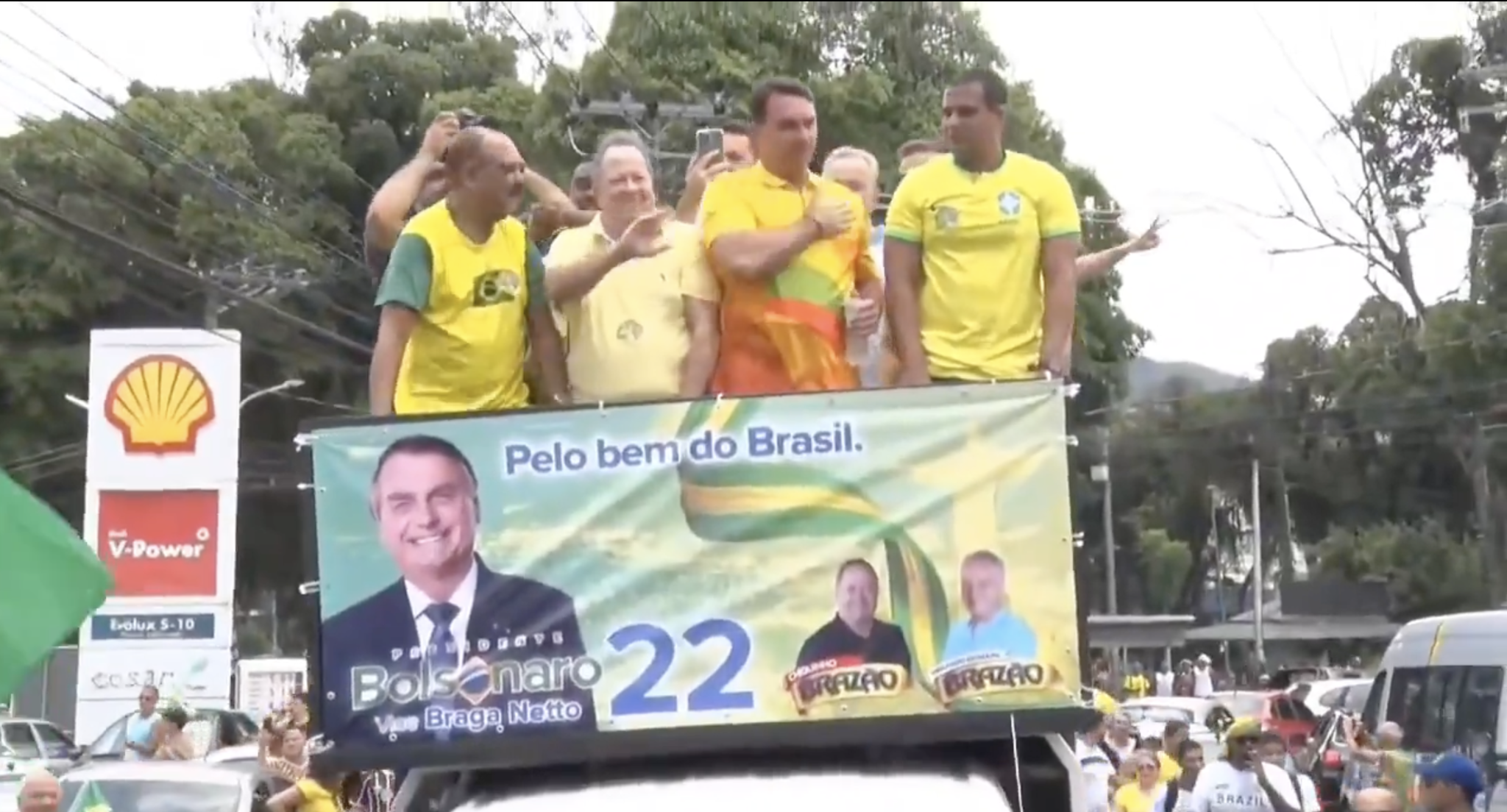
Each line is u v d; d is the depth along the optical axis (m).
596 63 35.16
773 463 5.65
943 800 5.30
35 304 31.75
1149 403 49.81
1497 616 14.70
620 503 5.65
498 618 5.63
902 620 5.60
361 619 5.63
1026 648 5.59
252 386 37.84
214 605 26.36
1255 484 49.59
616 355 6.48
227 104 36.78
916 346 6.43
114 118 28.02
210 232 32.16
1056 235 6.45
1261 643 49.81
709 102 32.97
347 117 39.75
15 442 32.91
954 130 6.40
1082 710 5.56
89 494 26.33
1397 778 14.38
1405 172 29.00
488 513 5.65
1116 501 57.91
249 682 29.88
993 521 5.62
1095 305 39.28
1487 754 14.18
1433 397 31.33
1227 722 24.22
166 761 15.88
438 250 6.12
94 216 29.31
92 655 26.03
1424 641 15.77
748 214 6.46
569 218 7.66
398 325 6.09
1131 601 60.22
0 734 23.02
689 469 5.65
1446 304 29.44
